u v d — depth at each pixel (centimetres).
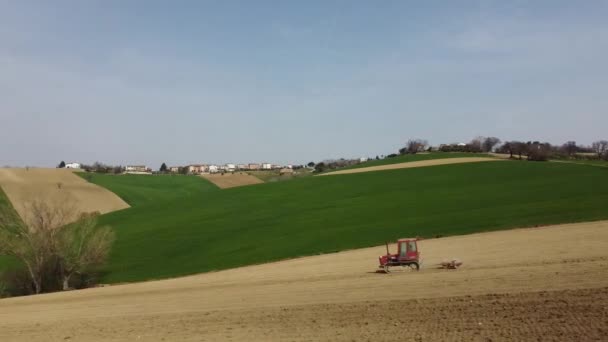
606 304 1745
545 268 2756
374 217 6047
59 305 3284
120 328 2141
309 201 7594
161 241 6159
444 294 2272
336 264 3988
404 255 3372
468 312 1841
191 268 4853
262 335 1775
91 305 3111
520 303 1897
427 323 1738
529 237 4162
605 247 3381
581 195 6059
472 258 3509
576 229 4312
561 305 1795
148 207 8550
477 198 6512
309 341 1625
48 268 5216
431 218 5603
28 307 3328
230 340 1734
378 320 1853
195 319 2209
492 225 4922
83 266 5144
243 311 2306
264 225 6347
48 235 5166
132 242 6269
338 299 2417
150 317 2378
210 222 6888
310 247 4969
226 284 3525
